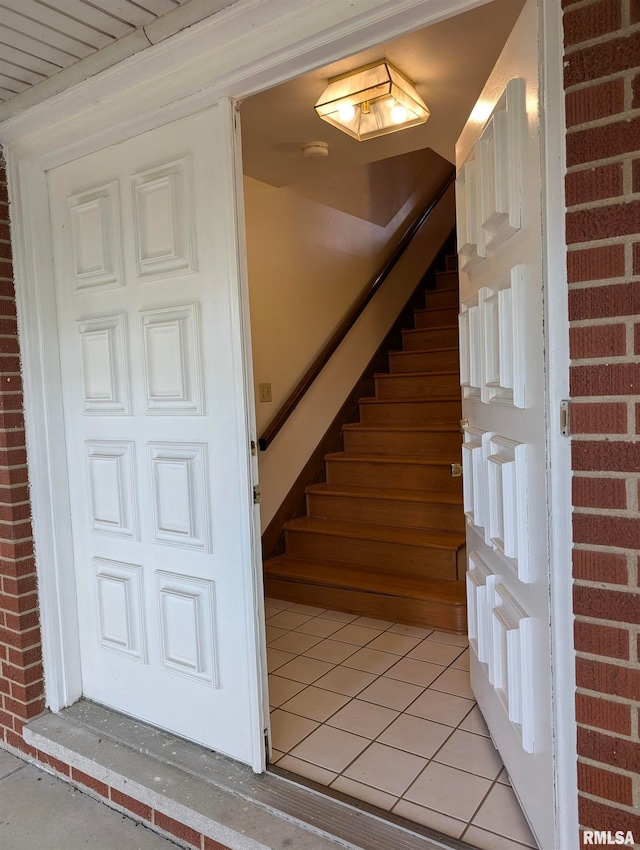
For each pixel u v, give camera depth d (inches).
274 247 131.2
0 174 80.4
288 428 136.4
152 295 71.8
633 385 41.2
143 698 78.3
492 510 62.9
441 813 61.9
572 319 43.3
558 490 45.3
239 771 67.7
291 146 104.7
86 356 79.7
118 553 79.0
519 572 53.3
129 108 68.6
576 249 42.9
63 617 84.0
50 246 82.5
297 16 55.1
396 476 135.6
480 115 64.4
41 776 78.7
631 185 40.6
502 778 67.6
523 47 48.8
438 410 147.1
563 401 44.6
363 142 103.7
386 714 81.5
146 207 71.3
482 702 76.9
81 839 66.6
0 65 69.0
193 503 70.1
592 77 41.4
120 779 69.1
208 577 69.7
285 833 58.7
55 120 74.8
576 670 44.8
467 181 70.9
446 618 107.4
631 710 42.6
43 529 82.7
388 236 169.8
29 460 82.7
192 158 66.8
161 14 61.5
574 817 46.8
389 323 170.7
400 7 50.3
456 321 172.6
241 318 64.6
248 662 66.9
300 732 77.6
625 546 42.1
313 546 131.4
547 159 44.0
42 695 84.0
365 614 115.7
